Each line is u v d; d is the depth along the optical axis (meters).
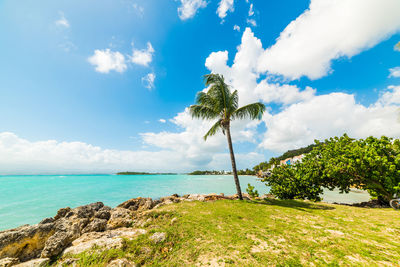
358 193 19.98
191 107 12.13
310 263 3.48
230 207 8.72
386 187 8.95
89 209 8.95
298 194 11.77
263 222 6.28
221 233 5.30
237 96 12.84
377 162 8.88
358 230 5.26
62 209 8.83
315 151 12.84
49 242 4.40
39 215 13.70
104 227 6.73
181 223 6.39
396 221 6.07
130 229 6.40
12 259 4.01
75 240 5.08
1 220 12.41
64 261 3.78
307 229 5.45
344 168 10.08
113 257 3.93
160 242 4.87
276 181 12.70
